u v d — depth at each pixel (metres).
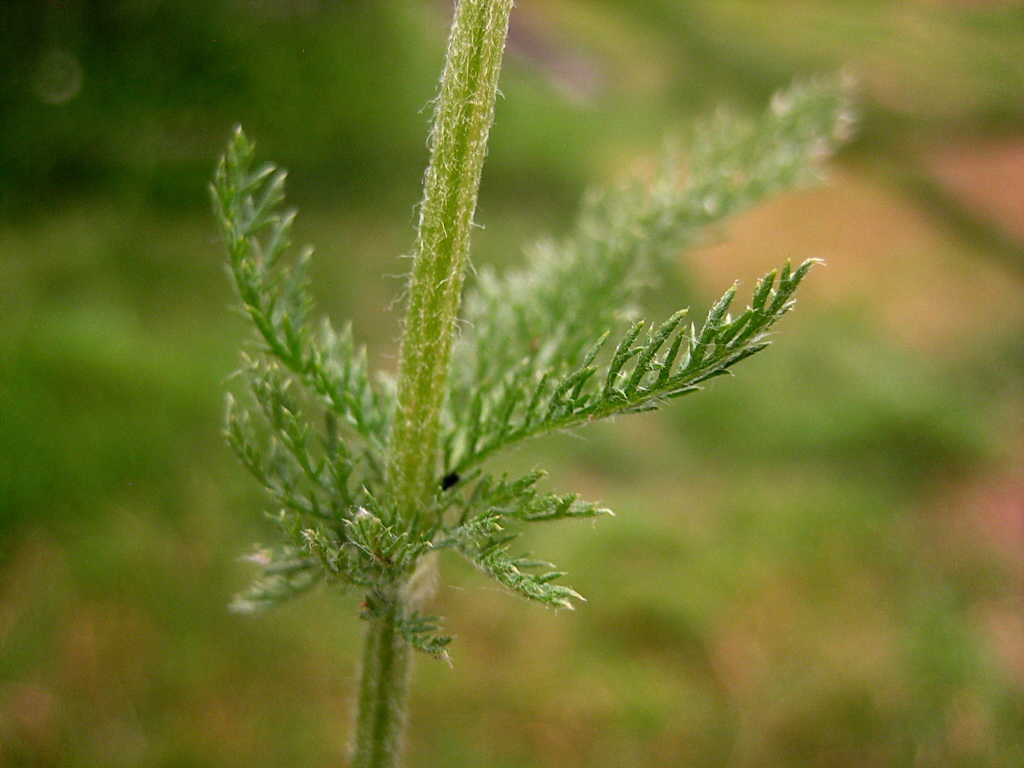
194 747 0.25
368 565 0.07
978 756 0.29
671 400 0.06
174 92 0.41
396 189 0.47
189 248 0.40
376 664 0.08
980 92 0.77
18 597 0.27
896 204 0.62
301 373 0.08
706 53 0.77
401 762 0.08
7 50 0.38
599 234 0.11
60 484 0.29
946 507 0.40
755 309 0.06
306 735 0.26
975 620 0.34
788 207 0.59
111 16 0.40
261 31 0.44
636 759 0.28
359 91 0.48
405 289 0.07
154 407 0.31
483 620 0.30
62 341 0.31
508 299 0.10
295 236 0.43
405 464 0.07
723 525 0.36
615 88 0.67
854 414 0.43
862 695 0.30
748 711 0.29
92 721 0.25
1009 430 0.44
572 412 0.07
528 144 0.55
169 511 0.30
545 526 0.34
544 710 0.28
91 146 0.40
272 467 0.08
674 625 0.31
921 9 0.94
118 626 0.27
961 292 0.54
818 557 0.35
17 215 0.39
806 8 0.91
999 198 0.65
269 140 0.45
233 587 0.29
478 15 0.07
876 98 0.74
